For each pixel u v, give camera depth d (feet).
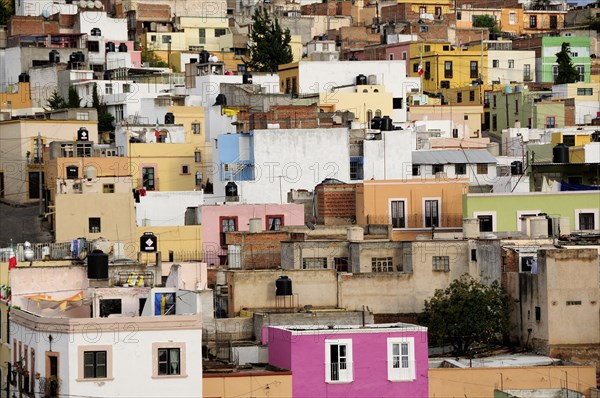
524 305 590.55
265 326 554.87
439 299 598.34
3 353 569.64
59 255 640.99
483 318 589.73
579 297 577.84
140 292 558.15
